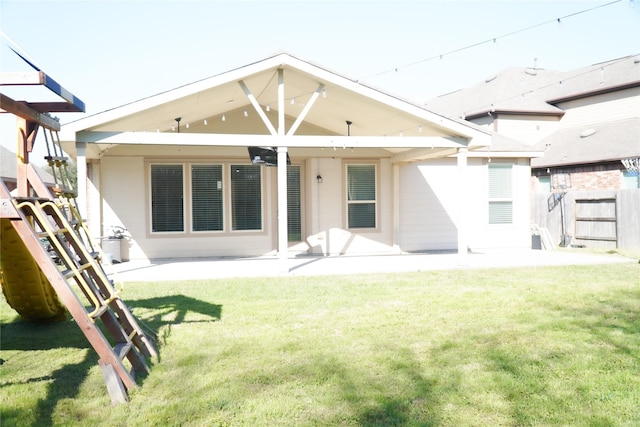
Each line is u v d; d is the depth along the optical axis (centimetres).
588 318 595
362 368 429
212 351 483
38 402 367
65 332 577
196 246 1227
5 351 501
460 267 1024
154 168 1202
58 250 424
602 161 1772
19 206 416
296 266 1052
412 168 1362
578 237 1625
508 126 2202
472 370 421
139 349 470
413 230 1365
